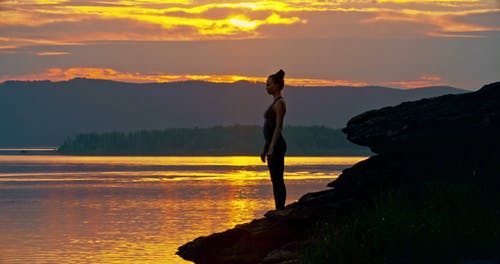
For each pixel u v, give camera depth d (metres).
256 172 161.25
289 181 101.25
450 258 14.19
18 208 61.88
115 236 37.00
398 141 17.70
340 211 17.52
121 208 60.25
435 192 16.67
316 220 17.55
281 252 16.78
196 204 63.72
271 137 18.27
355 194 17.86
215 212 53.66
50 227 43.38
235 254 18.19
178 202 67.12
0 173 154.62
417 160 18.02
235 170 175.50
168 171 167.12
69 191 90.25
